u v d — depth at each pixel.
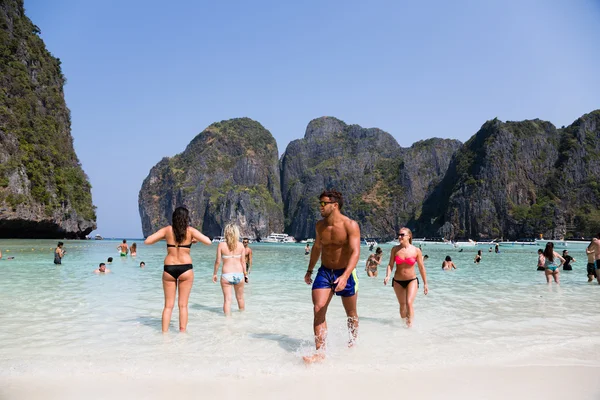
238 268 7.46
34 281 12.35
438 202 182.38
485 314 7.42
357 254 4.77
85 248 39.81
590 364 4.42
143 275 14.49
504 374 4.08
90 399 3.41
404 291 6.88
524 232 146.38
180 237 6.00
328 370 4.18
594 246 13.05
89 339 5.46
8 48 72.00
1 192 55.59
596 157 160.75
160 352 4.82
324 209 4.90
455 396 3.50
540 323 6.62
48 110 79.25
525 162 161.88
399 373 4.10
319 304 4.83
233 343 5.27
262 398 3.44
